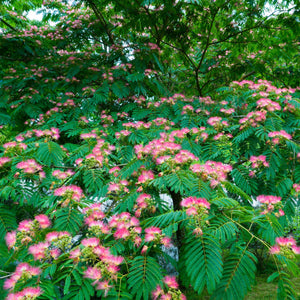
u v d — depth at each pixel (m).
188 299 3.13
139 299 1.52
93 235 1.94
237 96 4.20
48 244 1.71
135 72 5.03
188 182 2.11
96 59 5.79
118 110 5.39
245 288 1.49
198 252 1.59
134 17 5.74
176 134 3.25
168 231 1.76
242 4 5.77
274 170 2.76
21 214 3.06
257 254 5.24
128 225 1.86
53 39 6.38
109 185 2.51
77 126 4.32
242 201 3.00
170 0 5.15
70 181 2.74
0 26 7.07
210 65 6.66
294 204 2.78
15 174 2.58
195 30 6.58
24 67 5.30
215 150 3.21
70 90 4.99
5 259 2.28
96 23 6.21
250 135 3.13
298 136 3.27
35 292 1.44
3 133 5.40
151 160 2.77
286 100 3.56
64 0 6.18
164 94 5.15
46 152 2.89
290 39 6.04
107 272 1.55
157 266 1.70
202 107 4.39
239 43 6.34
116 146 3.86
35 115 4.61
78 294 1.50
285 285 1.56
